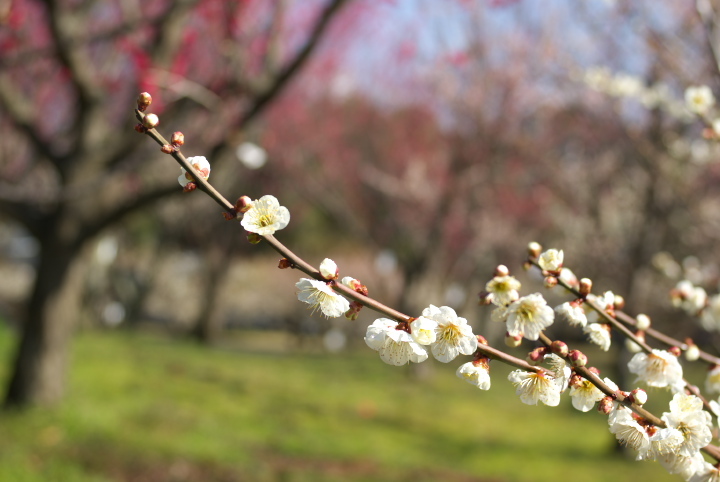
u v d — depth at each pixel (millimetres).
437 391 12977
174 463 6270
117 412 7777
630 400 1546
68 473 5594
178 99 7000
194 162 1493
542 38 11250
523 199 16016
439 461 7746
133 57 6797
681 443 1553
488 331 18375
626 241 9812
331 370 14797
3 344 11172
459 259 17266
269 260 23328
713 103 3906
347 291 1495
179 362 12891
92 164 7461
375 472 6879
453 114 15188
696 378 9156
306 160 17297
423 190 16422
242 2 6566
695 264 4172
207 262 20562
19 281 24234
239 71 6480
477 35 13672
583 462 8305
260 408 9555
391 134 17703
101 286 20734
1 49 6652
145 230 20672
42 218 7477
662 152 7230
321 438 8055
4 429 6637
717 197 8336
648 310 9094
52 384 7570
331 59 16141
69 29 6742
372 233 17906
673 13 5707
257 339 23953
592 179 10320
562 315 1801
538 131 14234
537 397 1531
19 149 10000
